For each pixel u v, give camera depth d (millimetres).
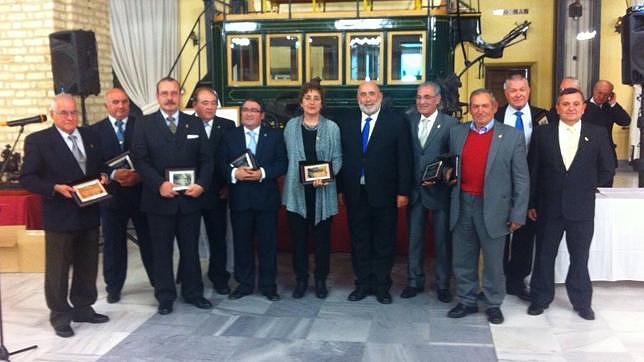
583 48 10469
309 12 8281
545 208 3898
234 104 8328
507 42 8938
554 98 10609
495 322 3848
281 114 8133
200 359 3365
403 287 4672
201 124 4066
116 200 4234
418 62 7871
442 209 4188
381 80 7949
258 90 8242
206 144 4059
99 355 3428
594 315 3922
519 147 3705
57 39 5281
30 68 6062
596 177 3834
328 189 4211
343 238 5684
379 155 4117
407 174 4152
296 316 4027
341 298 4402
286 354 3420
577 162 3785
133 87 11398
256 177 4148
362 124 4191
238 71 8297
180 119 3998
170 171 3898
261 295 4469
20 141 6145
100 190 3646
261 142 4234
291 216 4320
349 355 3396
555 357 3342
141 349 3506
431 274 5043
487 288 3902
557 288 4527
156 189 3893
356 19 7949
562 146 3828
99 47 6695
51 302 3707
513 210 3732
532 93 11164
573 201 3807
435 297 4414
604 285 4625
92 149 3775
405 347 3498
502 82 11391
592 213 3834
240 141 4254
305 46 8086
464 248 3941
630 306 4148
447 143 4176
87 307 3908
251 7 9484
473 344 3529
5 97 6152
